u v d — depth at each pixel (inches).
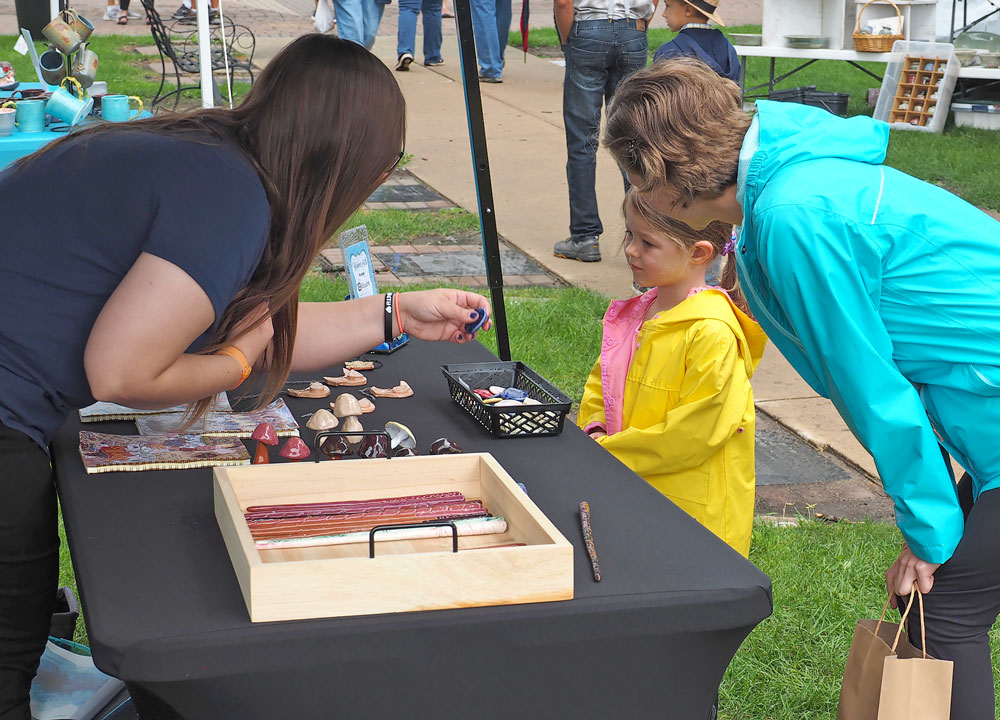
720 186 69.0
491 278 98.7
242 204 61.5
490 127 354.3
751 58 501.0
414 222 258.2
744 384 93.9
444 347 104.9
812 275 65.6
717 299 95.5
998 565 72.2
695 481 95.2
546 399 85.3
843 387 68.3
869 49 371.2
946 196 70.5
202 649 52.1
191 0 518.3
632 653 58.3
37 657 70.3
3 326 62.7
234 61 360.8
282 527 62.9
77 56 215.0
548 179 299.6
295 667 53.4
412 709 56.2
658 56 203.2
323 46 65.0
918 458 68.5
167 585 57.7
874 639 72.8
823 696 103.4
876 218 66.8
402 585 55.1
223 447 76.2
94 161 63.2
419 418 85.8
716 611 58.4
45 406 64.8
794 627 114.0
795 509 139.9
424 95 397.4
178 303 59.2
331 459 75.5
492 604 56.3
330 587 54.3
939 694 70.4
